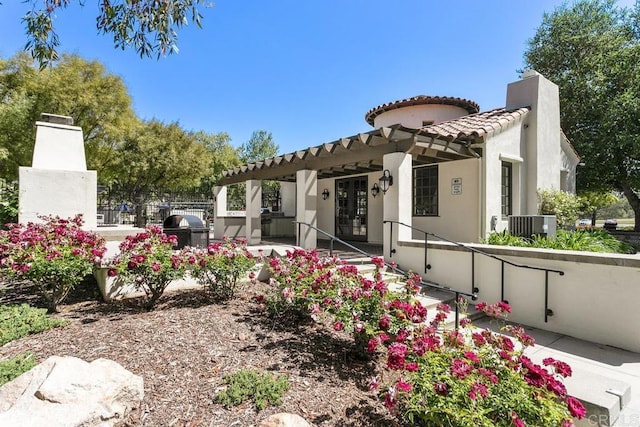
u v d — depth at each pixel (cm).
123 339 327
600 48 1401
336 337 374
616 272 421
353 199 1190
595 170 1406
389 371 315
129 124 1617
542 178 906
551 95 955
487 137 780
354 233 1183
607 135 1341
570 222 852
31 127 1335
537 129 891
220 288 467
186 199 2130
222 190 1243
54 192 605
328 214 1286
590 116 1421
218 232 1208
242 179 1110
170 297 471
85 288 497
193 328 360
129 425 221
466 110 1219
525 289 505
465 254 576
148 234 441
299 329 385
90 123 1488
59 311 407
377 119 1318
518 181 871
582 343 436
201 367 291
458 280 586
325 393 272
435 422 206
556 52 1513
